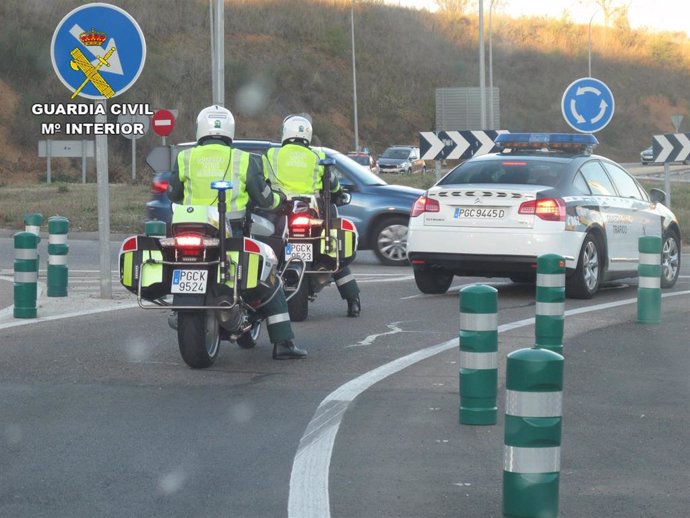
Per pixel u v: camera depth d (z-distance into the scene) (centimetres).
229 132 1323
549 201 1891
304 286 1669
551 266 1278
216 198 1288
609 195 2080
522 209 1889
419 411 1089
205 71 9144
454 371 1297
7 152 7388
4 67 7831
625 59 13762
